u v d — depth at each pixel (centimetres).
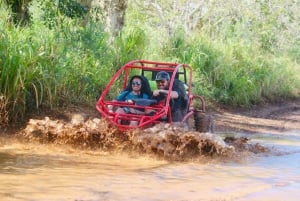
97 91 1402
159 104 1068
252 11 3012
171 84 1064
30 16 1384
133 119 1022
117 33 1778
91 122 1005
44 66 1176
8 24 1238
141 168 860
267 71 2472
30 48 1156
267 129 1553
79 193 681
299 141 1303
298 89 2833
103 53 1479
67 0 1361
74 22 1437
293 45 3369
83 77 1341
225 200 681
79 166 849
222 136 1345
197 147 962
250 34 2923
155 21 2566
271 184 783
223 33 2723
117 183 745
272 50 3061
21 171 791
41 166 834
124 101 1091
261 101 2323
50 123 1011
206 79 2019
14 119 1112
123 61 1528
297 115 2050
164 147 950
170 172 838
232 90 2081
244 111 2036
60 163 864
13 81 1100
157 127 976
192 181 783
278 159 1002
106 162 895
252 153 1048
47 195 665
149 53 1781
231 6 2889
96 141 995
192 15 2684
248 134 1419
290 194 722
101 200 652
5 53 1113
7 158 882
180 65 1125
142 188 724
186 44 2048
